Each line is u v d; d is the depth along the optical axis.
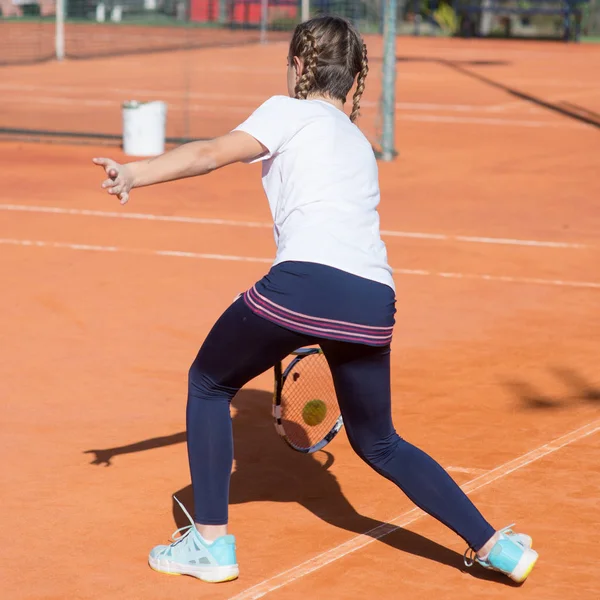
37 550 8.12
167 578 7.71
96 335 13.86
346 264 7.10
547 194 25.80
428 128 37.84
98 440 10.40
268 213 22.59
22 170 27.81
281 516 8.77
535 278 17.62
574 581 7.72
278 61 61.78
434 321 14.90
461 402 11.62
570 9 88.94
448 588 7.60
